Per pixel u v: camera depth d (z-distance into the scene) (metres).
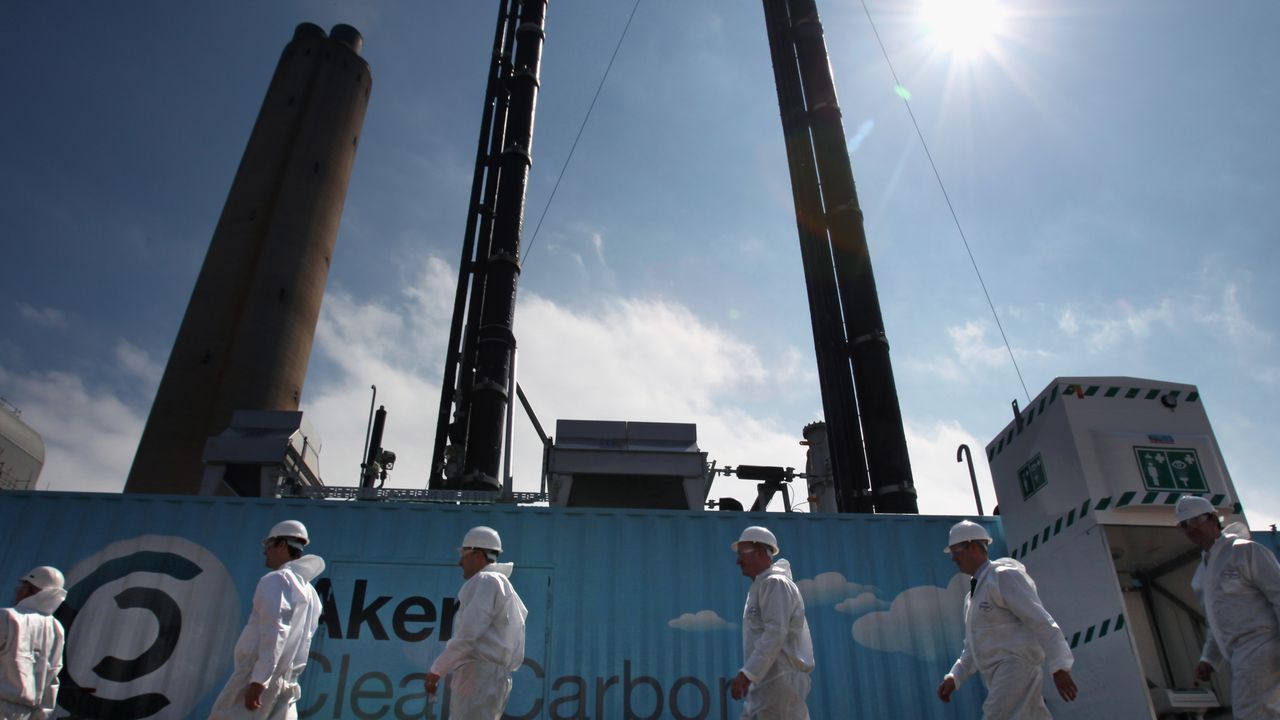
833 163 17.14
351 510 9.69
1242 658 5.32
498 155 20.98
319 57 64.62
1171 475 8.09
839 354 16.11
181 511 9.53
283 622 5.56
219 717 5.37
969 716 9.28
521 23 21.81
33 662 6.83
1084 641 8.06
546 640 9.21
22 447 51.41
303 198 57.81
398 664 9.04
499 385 16.17
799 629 5.77
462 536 9.65
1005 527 9.66
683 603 9.49
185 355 50.72
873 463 14.32
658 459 13.34
